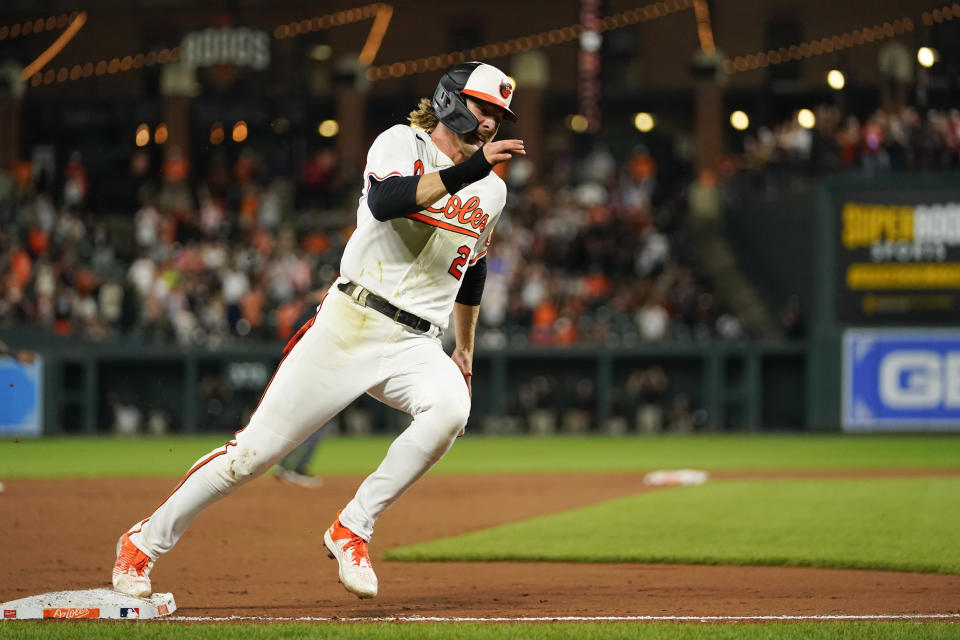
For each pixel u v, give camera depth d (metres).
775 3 126.31
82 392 90.81
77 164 114.19
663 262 101.12
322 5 133.88
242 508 40.53
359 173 121.38
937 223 85.62
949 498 41.09
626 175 112.50
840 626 19.47
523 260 99.69
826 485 46.22
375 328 20.28
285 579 26.33
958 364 85.88
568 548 30.88
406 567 28.34
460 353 22.67
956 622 20.22
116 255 109.81
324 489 47.59
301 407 20.44
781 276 97.75
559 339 92.31
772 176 101.94
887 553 29.22
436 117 20.61
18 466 61.50
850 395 87.38
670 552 29.92
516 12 133.12
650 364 92.12
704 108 122.44
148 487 49.03
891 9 122.25
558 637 18.30
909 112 92.00
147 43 137.38
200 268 98.75
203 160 125.56
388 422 91.88
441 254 20.41
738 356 90.44
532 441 83.25
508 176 113.88
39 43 137.25
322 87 134.25
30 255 99.69
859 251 87.12
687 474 51.25
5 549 30.91
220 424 91.12
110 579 26.19
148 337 94.12
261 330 93.25
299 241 108.94
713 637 18.41
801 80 125.94
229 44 125.38
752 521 35.88
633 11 130.50
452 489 48.56
